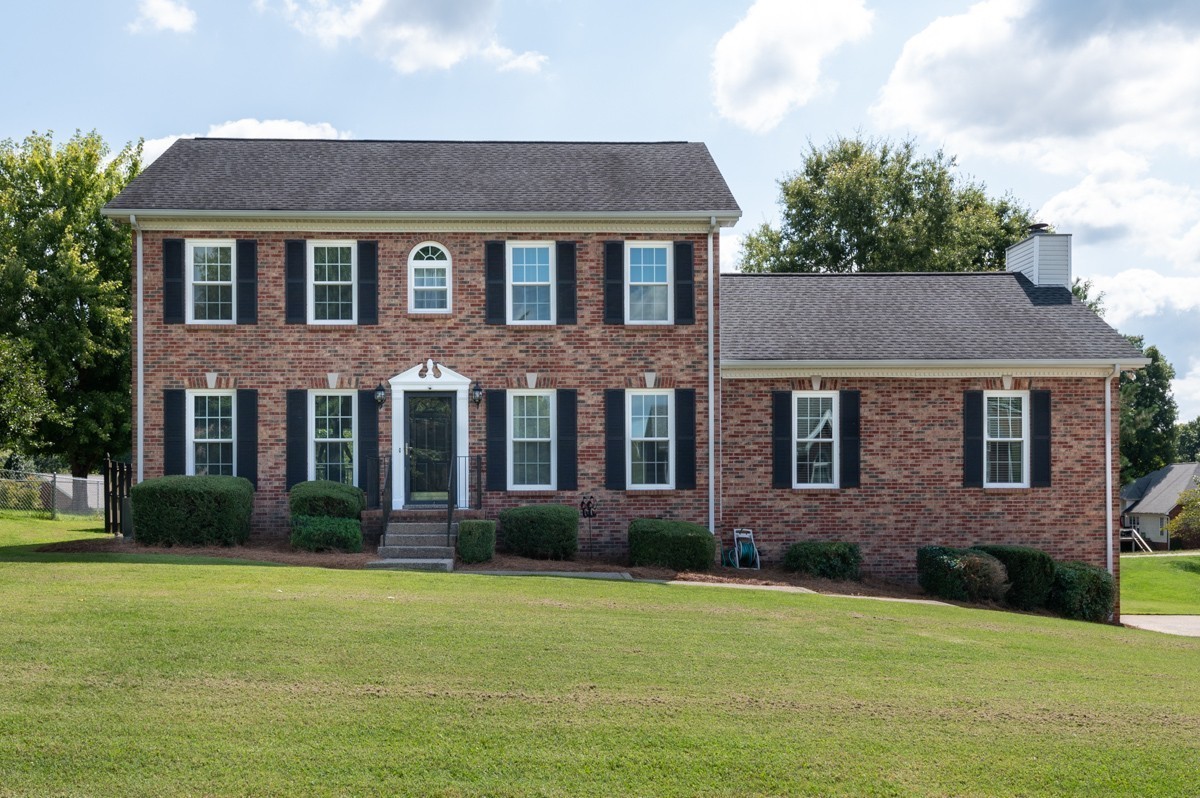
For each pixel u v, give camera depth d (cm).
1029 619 1650
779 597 1598
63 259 3022
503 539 2009
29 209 3209
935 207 4438
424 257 2078
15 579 1359
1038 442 2181
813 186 4706
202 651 994
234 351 2041
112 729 780
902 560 2161
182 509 1850
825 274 2555
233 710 831
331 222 2050
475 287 2075
